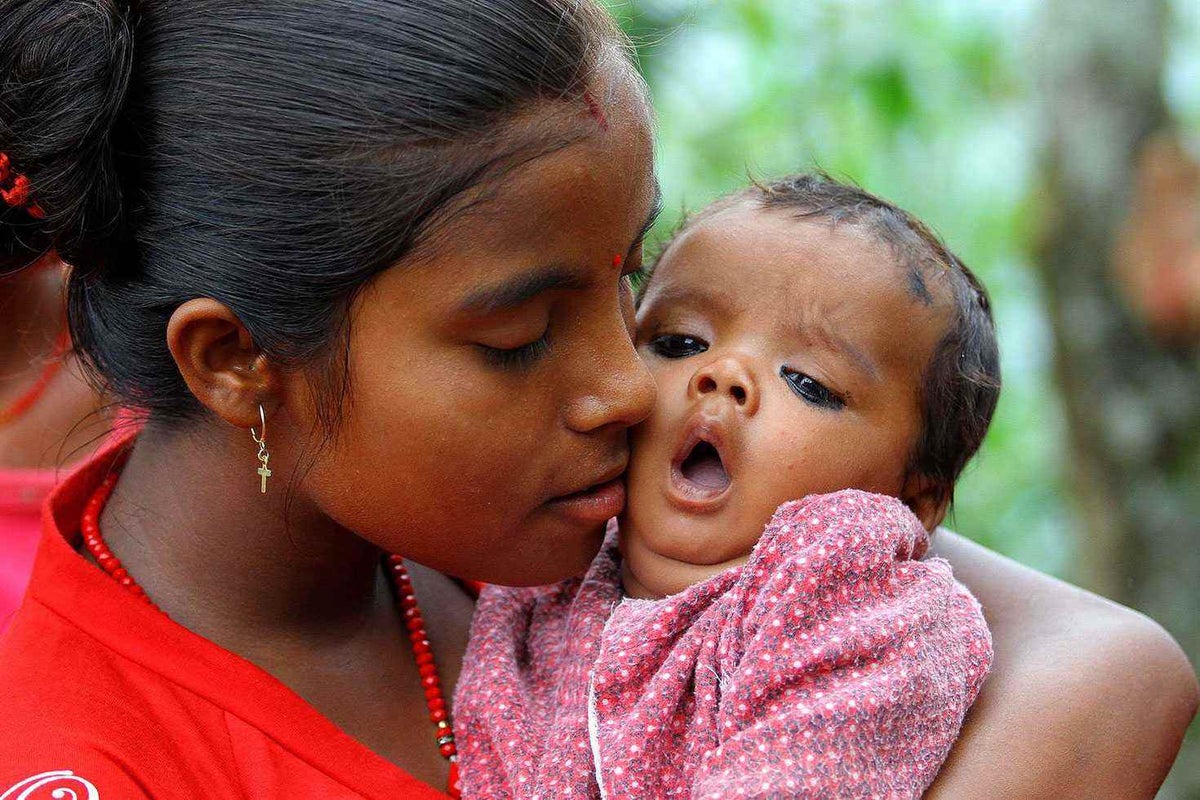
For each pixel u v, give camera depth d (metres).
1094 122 3.27
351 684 1.43
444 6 1.17
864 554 1.33
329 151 1.16
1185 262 3.21
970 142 4.80
